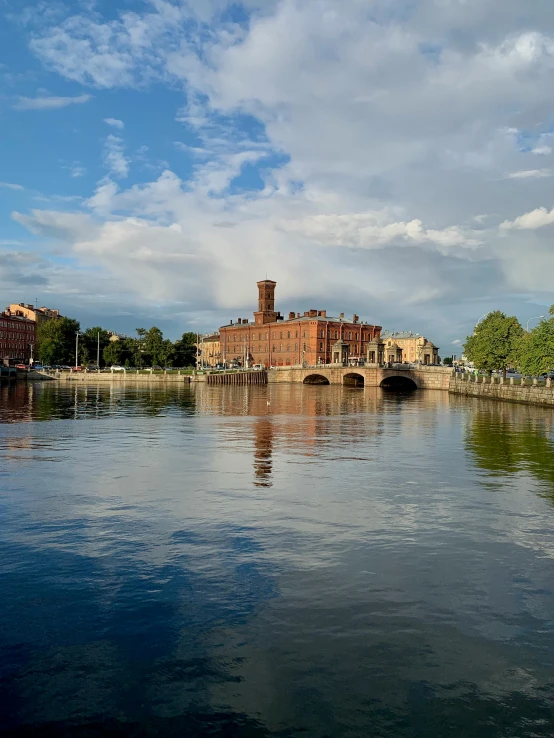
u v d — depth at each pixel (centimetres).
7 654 1110
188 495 2319
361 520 1991
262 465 3025
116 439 4019
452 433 4591
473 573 1530
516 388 8650
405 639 1184
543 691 1023
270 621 1247
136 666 1077
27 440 3925
